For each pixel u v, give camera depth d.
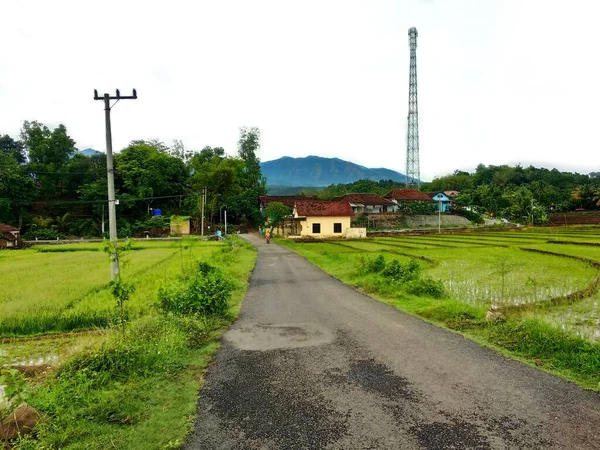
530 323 7.18
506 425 4.18
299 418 4.45
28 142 64.38
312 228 43.16
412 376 5.57
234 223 70.25
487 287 13.01
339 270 18.08
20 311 10.24
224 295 9.73
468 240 34.38
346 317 9.25
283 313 9.88
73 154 71.94
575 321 8.48
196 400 4.97
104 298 11.75
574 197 69.38
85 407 4.79
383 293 12.20
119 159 61.81
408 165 82.56
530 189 74.25
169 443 3.94
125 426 4.37
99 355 5.98
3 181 51.81
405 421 4.31
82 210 59.31
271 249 32.25
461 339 7.29
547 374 5.54
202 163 68.81
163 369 5.98
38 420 4.36
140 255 26.28
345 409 4.63
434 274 15.86
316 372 5.82
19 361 7.15
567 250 24.17
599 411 4.44
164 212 62.19
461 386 5.19
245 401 4.91
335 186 101.62
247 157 77.56
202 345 7.30
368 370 5.85
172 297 9.45
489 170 107.69
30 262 23.53
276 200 69.31
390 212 60.69
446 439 3.94
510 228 50.41
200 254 26.06
